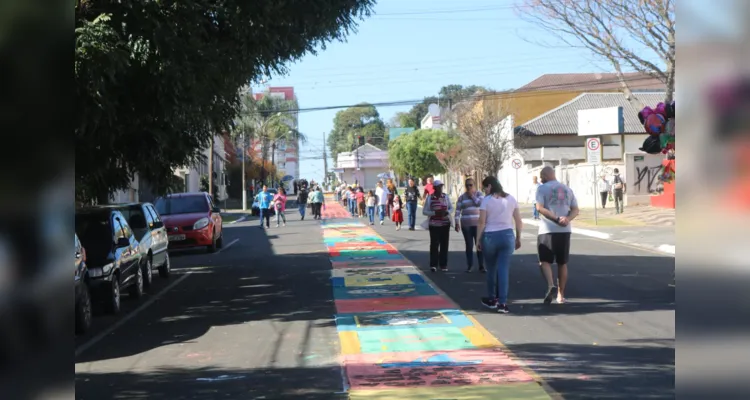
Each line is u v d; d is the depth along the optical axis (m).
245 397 7.21
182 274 18.67
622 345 8.96
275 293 14.45
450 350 8.91
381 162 120.38
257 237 30.53
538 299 12.56
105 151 13.52
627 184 38.31
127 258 13.49
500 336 9.65
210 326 11.29
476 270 16.53
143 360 9.15
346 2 13.33
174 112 11.73
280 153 131.75
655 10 24.95
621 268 16.69
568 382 7.31
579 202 42.06
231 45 12.47
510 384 7.29
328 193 116.88
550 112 56.41
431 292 13.56
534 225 32.25
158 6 10.75
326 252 22.27
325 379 7.79
